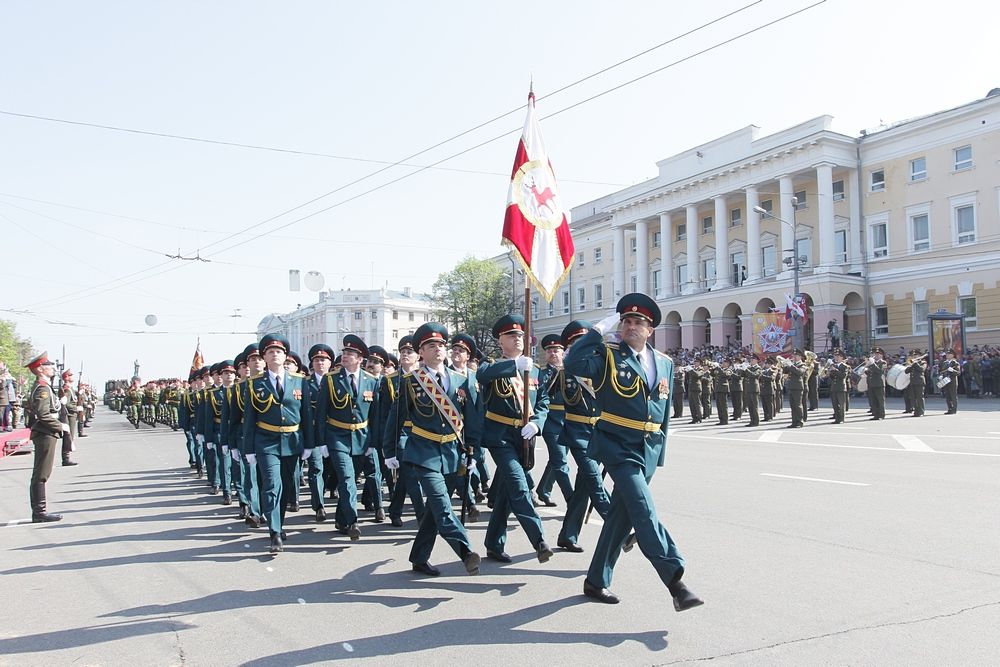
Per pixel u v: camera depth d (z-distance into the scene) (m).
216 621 5.14
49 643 4.75
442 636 4.68
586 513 7.14
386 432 6.58
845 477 10.27
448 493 6.29
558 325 63.75
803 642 4.36
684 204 46.62
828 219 38.47
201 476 14.13
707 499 8.99
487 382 6.31
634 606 5.16
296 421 7.81
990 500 8.41
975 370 29.31
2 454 19.72
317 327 98.12
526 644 4.48
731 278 45.69
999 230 33.62
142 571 6.67
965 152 35.25
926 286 36.38
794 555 6.33
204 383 14.02
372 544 7.64
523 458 6.50
